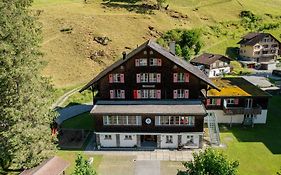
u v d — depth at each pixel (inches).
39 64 1665.8
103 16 4837.6
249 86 2581.2
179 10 5836.6
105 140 2102.6
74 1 5703.7
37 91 1676.9
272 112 2677.2
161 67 2130.9
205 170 1159.0
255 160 1923.0
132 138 2092.8
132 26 4776.1
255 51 4972.9
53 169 1631.4
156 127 2046.0
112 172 1830.7
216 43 5354.3
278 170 1815.9
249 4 6889.8
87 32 4264.3
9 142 1587.1
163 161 1940.2
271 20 6382.9
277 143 2137.1
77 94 3068.4
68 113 2704.2
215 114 2406.5
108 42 4197.8
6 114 1551.4
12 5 1524.4
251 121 2389.3
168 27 5108.3
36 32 1675.7
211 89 2470.5
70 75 3501.5
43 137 1700.3
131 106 2107.5
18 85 1568.7
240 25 6033.5
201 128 2028.8
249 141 2167.8
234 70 4399.6
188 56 4399.6
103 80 2187.5
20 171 1800.0
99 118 2050.9
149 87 2183.8
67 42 4025.6
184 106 2081.7
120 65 2135.8
